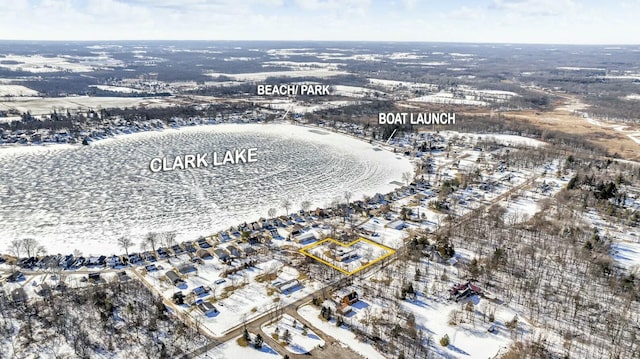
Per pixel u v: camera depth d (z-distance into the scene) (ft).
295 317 353.31
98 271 427.33
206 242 493.36
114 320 343.46
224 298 378.53
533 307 369.50
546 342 328.49
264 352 312.29
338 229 526.98
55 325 336.49
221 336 328.49
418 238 493.77
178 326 337.93
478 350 319.47
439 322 349.82
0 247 490.08
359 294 386.73
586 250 454.81
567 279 411.13
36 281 404.36
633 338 330.34
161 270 428.56
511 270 424.05
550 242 480.64
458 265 434.30
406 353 314.55
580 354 317.01
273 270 423.23
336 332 335.26
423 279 410.31
